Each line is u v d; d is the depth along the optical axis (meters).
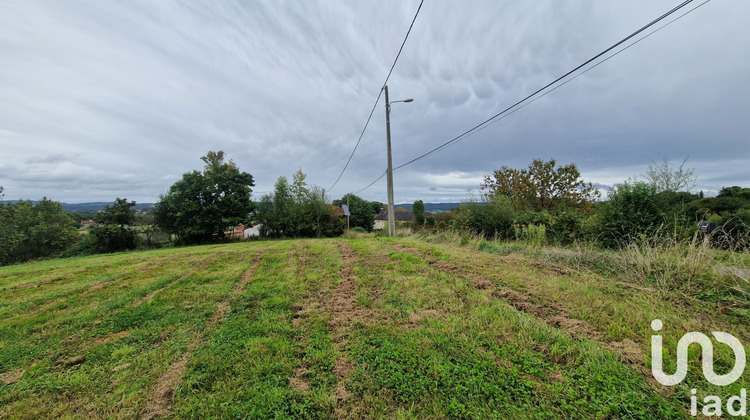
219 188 25.00
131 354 3.13
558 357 2.54
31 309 4.89
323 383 2.41
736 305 3.35
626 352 2.53
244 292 5.26
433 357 2.64
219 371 2.64
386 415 2.03
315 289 5.21
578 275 5.03
